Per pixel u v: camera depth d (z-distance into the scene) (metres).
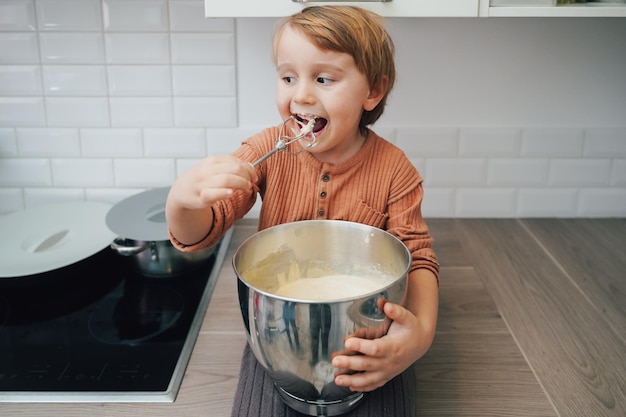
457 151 1.35
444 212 1.40
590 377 0.83
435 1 0.98
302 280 0.84
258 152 0.90
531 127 1.34
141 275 1.12
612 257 1.21
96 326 0.96
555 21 1.27
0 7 1.23
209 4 0.98
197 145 1.34
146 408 0.76
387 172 0.90
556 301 1.04
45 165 1.35
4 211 1.38
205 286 1.08
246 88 1.30
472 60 1.29
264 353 0.67
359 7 0.93
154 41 1.26
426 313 0.76
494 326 0.96
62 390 0.79
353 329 0.64
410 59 1.29
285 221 0.90
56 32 1.25
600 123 1.34
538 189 1.38
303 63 0.76
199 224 0.77
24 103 1.30
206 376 0.83
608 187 1.38
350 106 0.79
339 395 0.69
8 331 0.95
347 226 0.83
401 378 0.80
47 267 1.04
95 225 1.23
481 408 0.77
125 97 1.30
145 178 1.37
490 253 1.23
